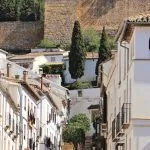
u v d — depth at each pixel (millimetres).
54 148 120562
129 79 60469
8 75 101875
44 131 109375
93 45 189875
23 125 93375
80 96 150125
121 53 67312
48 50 193750
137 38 57625
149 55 57656
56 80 151125
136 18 57688
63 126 131750
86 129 134250
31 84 107125
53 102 117750
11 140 86438
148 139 57281
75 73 166375
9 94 85438
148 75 57625
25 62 169375
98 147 100938
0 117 79438
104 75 88375
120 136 65250
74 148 130000
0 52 119562
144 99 57562
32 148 100125
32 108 99812
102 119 90312
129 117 58781
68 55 170625
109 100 82750
